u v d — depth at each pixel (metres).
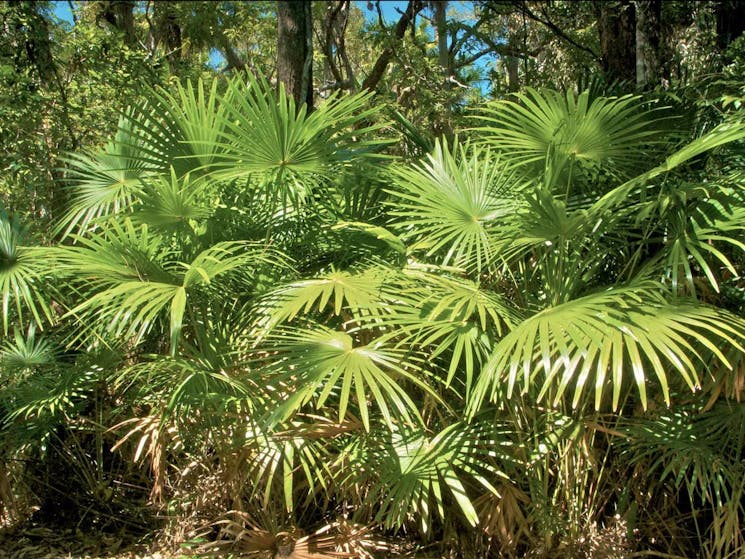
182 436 3.53
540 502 3.23
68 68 6.38
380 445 3.26
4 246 3.55
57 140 5.64
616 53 6.39
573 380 3.25
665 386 2.44
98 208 4.29
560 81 9.40
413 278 3.35
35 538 4.02
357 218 3.97
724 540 3.06
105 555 3.78
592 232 3.15
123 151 4.31
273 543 3.23
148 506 4.11
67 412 3.99
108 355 3.89
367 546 3.24
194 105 3.72
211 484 3.64
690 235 3.00
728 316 2.81
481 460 3.33
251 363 3.47
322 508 3.72
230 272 3.63
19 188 5.14
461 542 3.42
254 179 3.79
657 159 3.54
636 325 2.66
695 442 3.11
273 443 3.24
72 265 3.22
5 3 5.70
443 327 3.00
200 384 3.22
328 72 14.12
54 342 4.11
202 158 3.78
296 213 3.93
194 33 12.10
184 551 3.52
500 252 3.39
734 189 2.97
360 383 2.73
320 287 3.22
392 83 10.44
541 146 3.44
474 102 9.16
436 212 3.43
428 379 3.41
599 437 3.46
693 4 7.51
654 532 3.42
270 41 13.43
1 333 4.09
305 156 3.45
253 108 3.29
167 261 3.64
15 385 3.94
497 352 2.76
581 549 3.20
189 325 3.70
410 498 3.06
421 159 3.76
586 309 2.76
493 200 3.48
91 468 4.14
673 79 6.18
